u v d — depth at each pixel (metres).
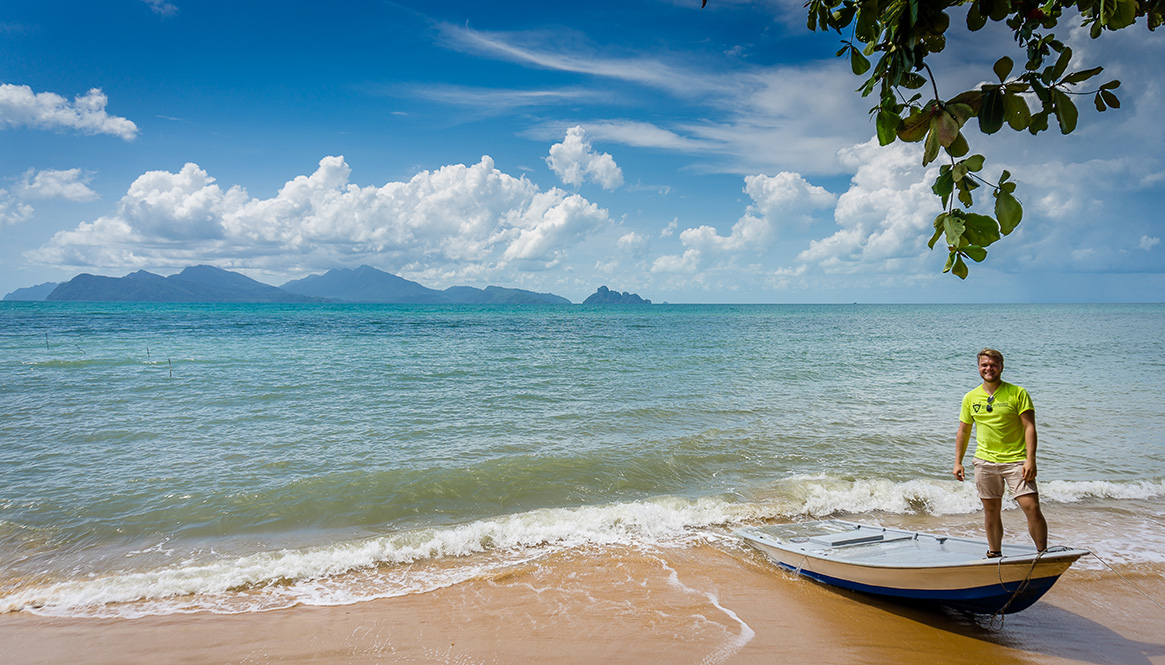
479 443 11.05
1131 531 7.18
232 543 6.86
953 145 1.88
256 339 35.12
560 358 25.97
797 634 4.96
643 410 14.16
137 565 6.28
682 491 8.72
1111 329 54.66
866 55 2.16
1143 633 5.01
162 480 8.85
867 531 6.43
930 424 12.87
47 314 67.38
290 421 12.75
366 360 24.42
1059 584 5.88
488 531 7.06
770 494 8.42
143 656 4.62
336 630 5.01
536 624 5.12
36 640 4.82
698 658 4.61
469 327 54.00
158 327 45.00
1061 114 1.87
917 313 125.31
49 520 7.39
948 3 1.88
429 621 5.16
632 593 5.70
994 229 1.88
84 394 15.55
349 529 7.30
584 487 8.82
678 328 55.78
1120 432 12.24
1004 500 8.23
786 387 17.89
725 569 6.24
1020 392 5.11
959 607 5.35
